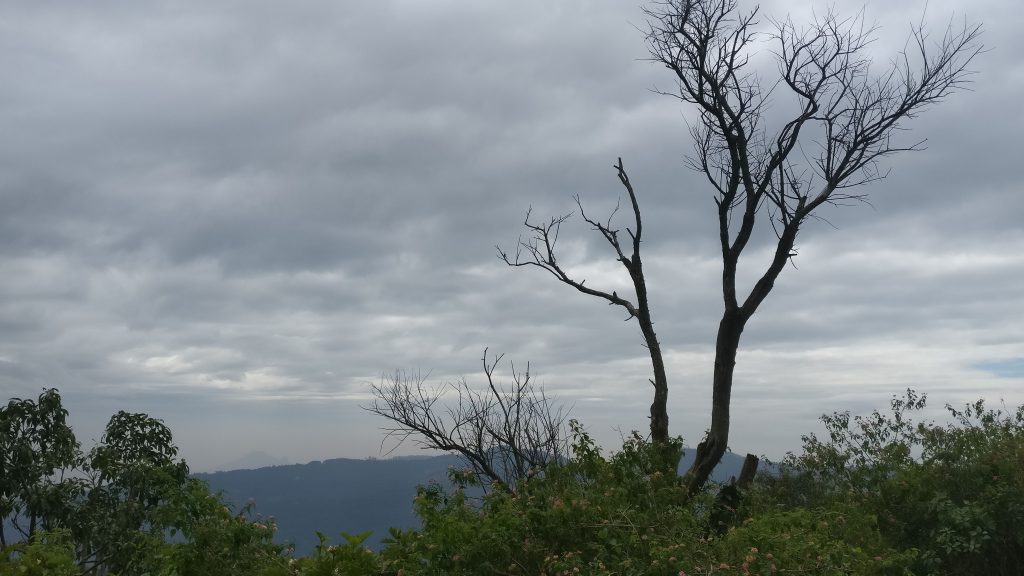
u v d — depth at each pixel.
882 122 11.99
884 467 9.78
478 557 6.30
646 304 12.03
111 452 15.34
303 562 6.07
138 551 6.99
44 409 15.77
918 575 8.65
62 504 14.73
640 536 6.78
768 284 11.55
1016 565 8.80
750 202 11.59
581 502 7.07
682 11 12.08
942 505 8.88
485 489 8.63
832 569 6.43
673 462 8.99
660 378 11.80
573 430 8.73
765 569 6.19
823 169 11.95
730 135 11.77
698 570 6.16
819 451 10.98
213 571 6.24
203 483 6.77
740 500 9.73
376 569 5.98
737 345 11.52
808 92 11.87
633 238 12.16
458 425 12.38
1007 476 9.16
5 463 14.95
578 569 6.31
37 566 5.63
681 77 12.18
